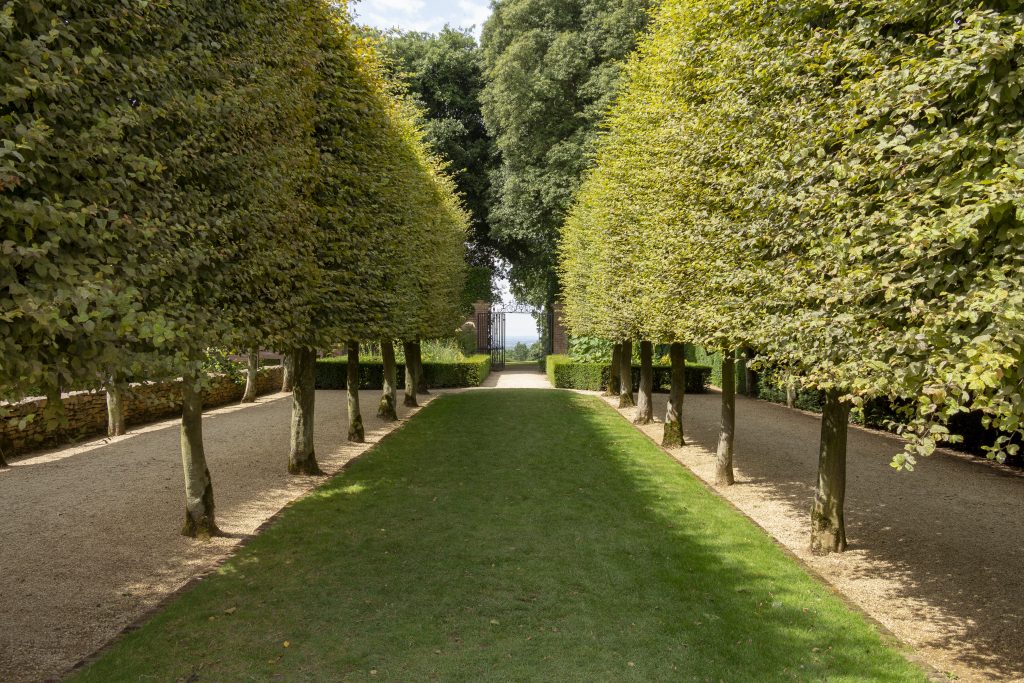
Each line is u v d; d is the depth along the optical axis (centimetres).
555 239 2880
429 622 497
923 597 568
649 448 1246
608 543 684
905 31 491
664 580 587
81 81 387
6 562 632
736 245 626
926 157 414
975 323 368
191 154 543
